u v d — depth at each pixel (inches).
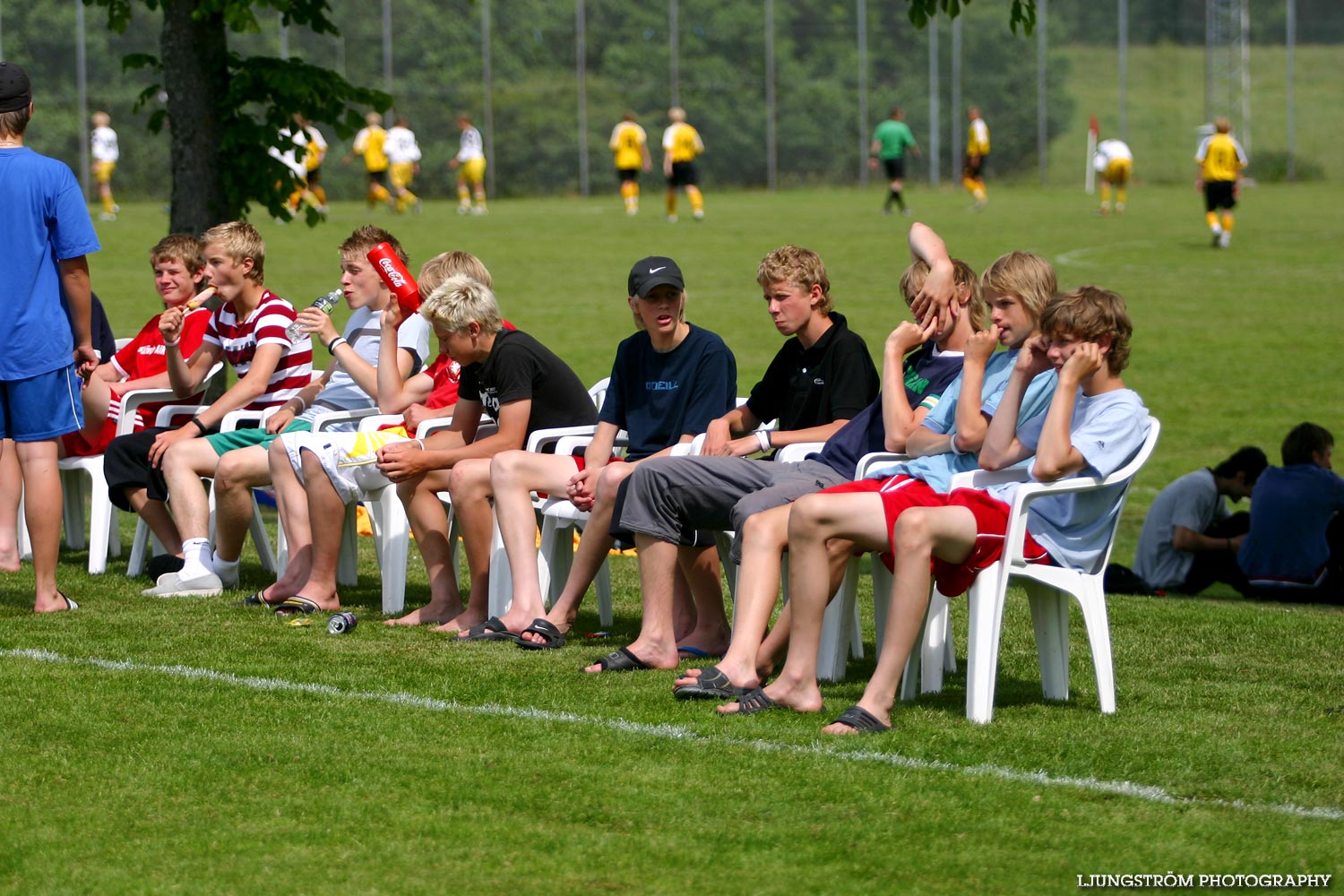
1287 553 1022.4
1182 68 4894.2
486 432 796.0
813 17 4591.5
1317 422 1665.8
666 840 445.7
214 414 828.6
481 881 417.7
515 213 3703.3
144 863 428.5
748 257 2802.7
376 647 680.4
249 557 954.7
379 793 482.6
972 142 3855.8
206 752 519.5
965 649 730.2
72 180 725.9
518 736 540.1
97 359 753.6
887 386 644.1
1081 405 595.2
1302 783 500.7
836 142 4633.4
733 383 722.8
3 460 861.2
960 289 665.0
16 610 747.4
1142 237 3166.8
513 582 699.4
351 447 751.1
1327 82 4968.0
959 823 459.2
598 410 852.6
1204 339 2111.2
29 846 439.5
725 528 650.8
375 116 3907.5
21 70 721.6
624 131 3678.6
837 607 638.5
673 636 647.1
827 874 422.9
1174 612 823.1
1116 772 508.4
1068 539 587.5
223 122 1273.4
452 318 727.7
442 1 4170.8
